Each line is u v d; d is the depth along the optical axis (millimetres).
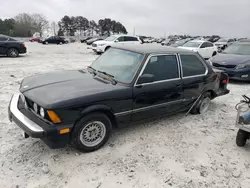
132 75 3822
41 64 11586
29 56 15359
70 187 2791
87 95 3270
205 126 4656
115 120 3682
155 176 3059
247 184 3010
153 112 4168
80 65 11812
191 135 4234
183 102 4688
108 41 17969
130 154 3514
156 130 4348
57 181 2873
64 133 3088
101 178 2967
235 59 8711
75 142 3289
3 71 9055
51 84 3615
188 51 4840
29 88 3537
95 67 4484
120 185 2865
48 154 3395
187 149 3748
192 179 3041
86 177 2969
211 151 3734
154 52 4148
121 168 3178
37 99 3172
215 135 4297
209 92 5289
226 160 3508
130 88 3703
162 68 4211
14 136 3844
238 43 10164
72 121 3154
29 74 8750
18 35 70312
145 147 3730
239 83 8828
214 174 3166
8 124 4254
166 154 3570
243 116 3615
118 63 4207
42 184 2811
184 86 4547
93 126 3438
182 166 3299
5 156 3291
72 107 3109
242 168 3336
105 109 3447
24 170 3033
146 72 3928
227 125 4766
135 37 18781
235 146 3934
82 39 55062
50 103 3018
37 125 3039
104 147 3656
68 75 4113
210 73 5109
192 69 4773
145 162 3340
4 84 6926
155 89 4027
